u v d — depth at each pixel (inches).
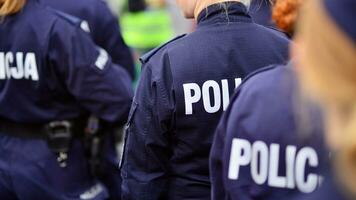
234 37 194.5
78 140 264.4
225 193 150.1
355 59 90.2
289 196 139.2
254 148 141.2
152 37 720.3
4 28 255.6
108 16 308.3
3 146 261.7
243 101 143.7
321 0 93.9
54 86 255.3
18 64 254.4
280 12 169.0
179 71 192.2
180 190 198.4
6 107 258.2
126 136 203.3
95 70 255.4
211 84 191.6
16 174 258.4
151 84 194.9
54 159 259.6
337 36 91.7
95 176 269.1
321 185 99.7
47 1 297.3
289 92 137.2
